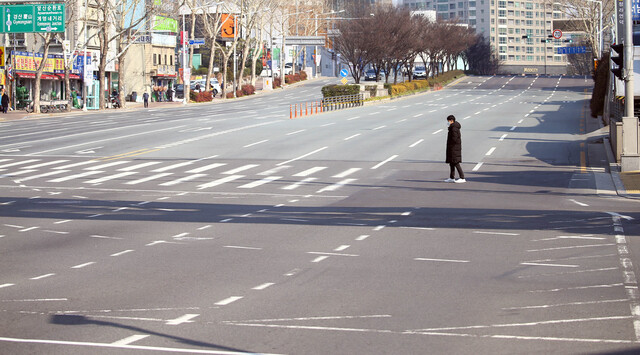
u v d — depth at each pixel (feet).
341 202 72.38
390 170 99.86
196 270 41.06
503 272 40.19
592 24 298.56
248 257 44.86
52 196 76.69
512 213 64.34
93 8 303.07
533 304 33.06
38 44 290.15
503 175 94.94
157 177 92.79
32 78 263.70
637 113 141.79
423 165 105.19
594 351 26.14
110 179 90.99
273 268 41.52
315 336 28.22
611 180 88.28
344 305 32.99
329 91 262.67
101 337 28.19
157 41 350.43
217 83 375.04
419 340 27.61
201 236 52.70
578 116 194.18
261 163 107.14
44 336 28.40
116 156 116.06
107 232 54.65
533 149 123.44
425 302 33.50
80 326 29.84
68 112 239.91
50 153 120.37
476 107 240.53
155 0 296.10
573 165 103.91
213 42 342.85
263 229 55.88
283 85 425.28
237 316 31.19
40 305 33.45
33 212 65.41
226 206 69.67
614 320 30.25
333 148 126.11
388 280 38.27
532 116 197.16
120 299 34.40
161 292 35.81
